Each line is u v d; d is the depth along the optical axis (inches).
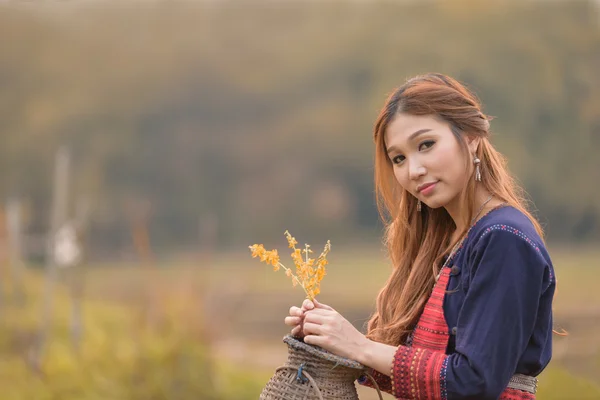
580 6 2162.9
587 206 1953.7
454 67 2047.2
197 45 2359.7
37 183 2059.5
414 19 2284.7
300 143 2242.9
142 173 2239.2
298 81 2322.8
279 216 2213.3
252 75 2338.8
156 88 2308.1
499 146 1909.4
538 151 1985.7
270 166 2258.9
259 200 2225.6
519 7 2133.4
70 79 2255.2
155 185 2251.5
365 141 2204.7
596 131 2009.1
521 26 2101.4
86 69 2282.2
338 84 2319.1
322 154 2231.8
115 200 2161.7
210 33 2415.1
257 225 2213.3
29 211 1464.1
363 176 2193.7
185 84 2327.8
